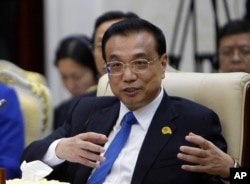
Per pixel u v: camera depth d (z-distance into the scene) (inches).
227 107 185.2
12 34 379.6
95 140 173.2
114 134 187.9
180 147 167.6
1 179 147.6
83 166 185.8
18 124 239.1
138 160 176.9
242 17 330.6
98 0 362.3
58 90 375.2
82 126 195.2
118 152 181.8
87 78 288.2
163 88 190.7
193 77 196.1
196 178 175.0
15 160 233.0
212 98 188.9
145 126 182.5
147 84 177.8
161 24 350.0
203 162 167.6
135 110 184.2
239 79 186.1
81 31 367.9
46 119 269.4
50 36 373.7
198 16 345.1
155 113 183.2
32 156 190.2
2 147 232.8
